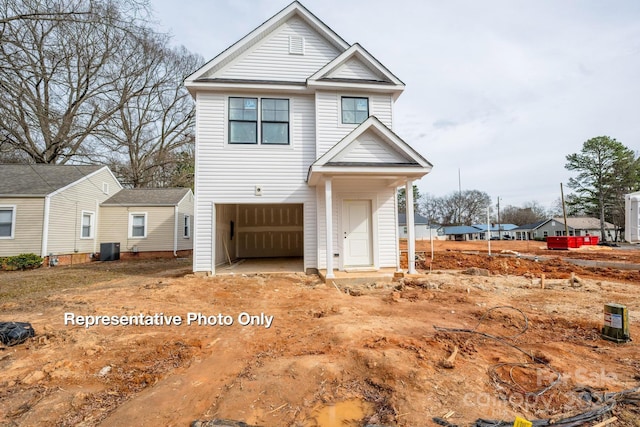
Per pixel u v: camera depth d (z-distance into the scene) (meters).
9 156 16.80
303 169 10.12
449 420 2.31
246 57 10.28
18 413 2.54
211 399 2.73
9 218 13.87
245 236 16.38
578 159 38.53
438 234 52.88
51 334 4.30
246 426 2.31
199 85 9.66
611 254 16.45
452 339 3.92
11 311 5.62
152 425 2.37
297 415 2.46
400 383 2.82
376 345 3.64
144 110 27.05
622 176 36.28
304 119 10.28
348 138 8.51
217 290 7.45
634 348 3.71
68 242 15.32
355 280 8.20
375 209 10.11
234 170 9.85
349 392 2.76
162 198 19.55
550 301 6.05
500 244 29.97
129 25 7.27
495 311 5.28
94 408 2.62
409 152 8.62
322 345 3.81
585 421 2.28
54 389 2.91
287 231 16.62
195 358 3.63
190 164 30.94
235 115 10.01
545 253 17.78
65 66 7.33
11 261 12.39
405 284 7.84
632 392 2.63
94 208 17.53
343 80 10.07
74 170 17.08
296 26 10.57
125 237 18.28
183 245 20.02
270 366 3.28
